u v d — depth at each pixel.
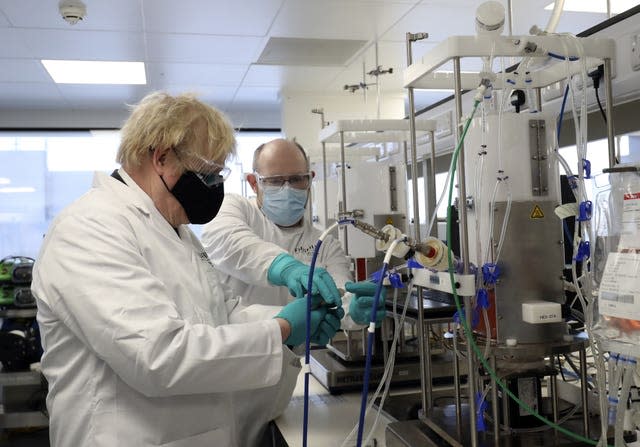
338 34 3.87
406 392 1.81
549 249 1.15
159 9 3.40
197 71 4.76
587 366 1.17
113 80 4.98
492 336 1.13
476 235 1.18
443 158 2.91
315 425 1.56
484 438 1.15
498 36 1.09
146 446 1.12
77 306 1.02
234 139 1.28
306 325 1.18
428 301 1.59
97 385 1.11
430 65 1.19
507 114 1.16
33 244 6.11
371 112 5.61
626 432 1.08
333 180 3.12
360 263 2.19
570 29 3.71
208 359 1.04
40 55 4.25
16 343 3.17
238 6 3.38
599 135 2.01
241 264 1.66
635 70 1.69
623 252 0.84
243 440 1.67
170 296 1.16
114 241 1.09
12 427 3.35
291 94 5.48
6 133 6.01
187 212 1.27
